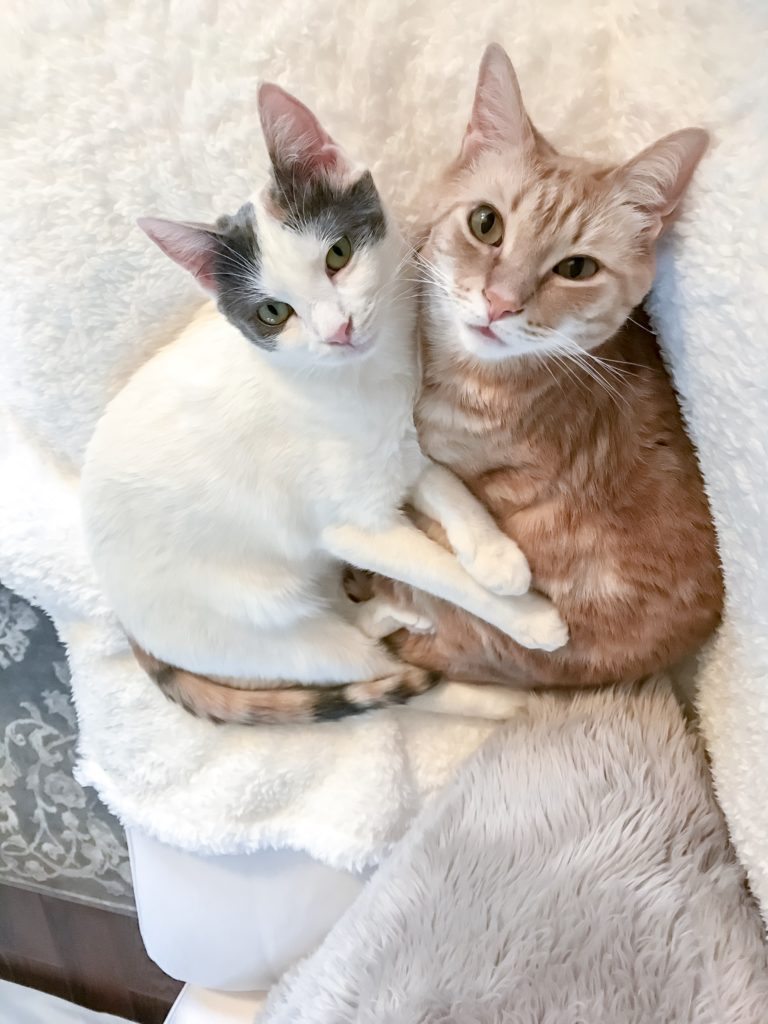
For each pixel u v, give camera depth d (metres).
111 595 0.97
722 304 0.69
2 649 1.18
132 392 0.91
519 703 1.00
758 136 0.64
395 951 0.84
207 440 0.88
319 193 0.75
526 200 0.74
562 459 0.86
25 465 1.06
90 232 0.85
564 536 0.89
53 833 1.23
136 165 0.82
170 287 0.88
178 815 1.03
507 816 0.88
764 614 0.76
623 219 0.74
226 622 0.96
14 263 0.88
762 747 0.78
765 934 0.80
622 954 0.78
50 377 0.95
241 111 0.79
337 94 0.79
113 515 0.92
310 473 0.88
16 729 1.19
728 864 0.84
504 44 0.77
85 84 0.80
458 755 1.03
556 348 0.78
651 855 0.83
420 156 0.82
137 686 1.05
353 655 1.00
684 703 0.98
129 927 1.29
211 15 0.76
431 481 0.91
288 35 0.76
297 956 1.06
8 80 0.81
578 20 0.76
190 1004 1.14
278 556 0.95
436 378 0.86
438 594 0.91
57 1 0.78
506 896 0.83
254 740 1.03
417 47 0.78
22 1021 1.32
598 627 0.91
